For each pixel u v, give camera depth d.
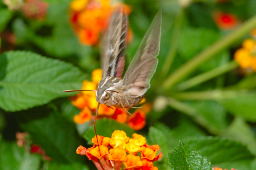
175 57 0.88
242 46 0.92
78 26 0.85
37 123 0.78
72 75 0.78
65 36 0.86
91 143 0.74
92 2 0.83
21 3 0.82
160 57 0.88
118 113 0.76
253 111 0.86
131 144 0.71
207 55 0.87
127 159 0.70
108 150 0.71
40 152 0.78
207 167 0.70
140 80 0.71
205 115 0.86
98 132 0.74
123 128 0.75
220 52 0.87
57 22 0.86
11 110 0.76
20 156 0.78
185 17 0.91
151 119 0.85
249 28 0.86
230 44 0.86
